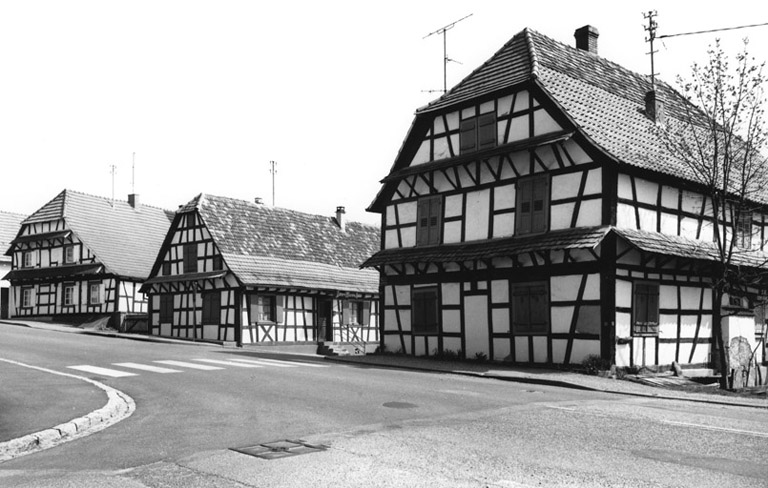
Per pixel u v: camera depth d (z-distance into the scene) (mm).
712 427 9422
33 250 44000
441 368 19172
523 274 20266
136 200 47562
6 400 11414
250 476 6734
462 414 10492
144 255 43344
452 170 22656
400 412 10609
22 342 25125
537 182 20297
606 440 8453
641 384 16984
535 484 6379
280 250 36250
